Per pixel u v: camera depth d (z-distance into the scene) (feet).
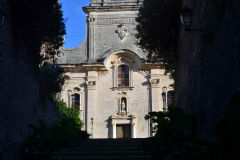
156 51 64.80
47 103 49.14
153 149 31.73
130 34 114.83
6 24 31.17
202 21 30.19
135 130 107.34
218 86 23.48
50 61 66.69
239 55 19.17
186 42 40.11
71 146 40.22
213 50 25.27
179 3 52.54
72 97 111.24
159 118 37.55
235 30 20.10
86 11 116.88
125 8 115.65
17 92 34.09
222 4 23.29
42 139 35.06
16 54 34.09
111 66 112.68
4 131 29.58
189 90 37.14
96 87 111.24
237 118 17.40
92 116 108.99
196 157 19.69
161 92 109.40
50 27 42.73
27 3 34.53
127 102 109.70
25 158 31.45
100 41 114.93
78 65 111.24
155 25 56.29
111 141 47.67
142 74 111.34
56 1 41.98
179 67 50.01
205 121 27.02
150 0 56.85
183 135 29.48
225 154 17.89
